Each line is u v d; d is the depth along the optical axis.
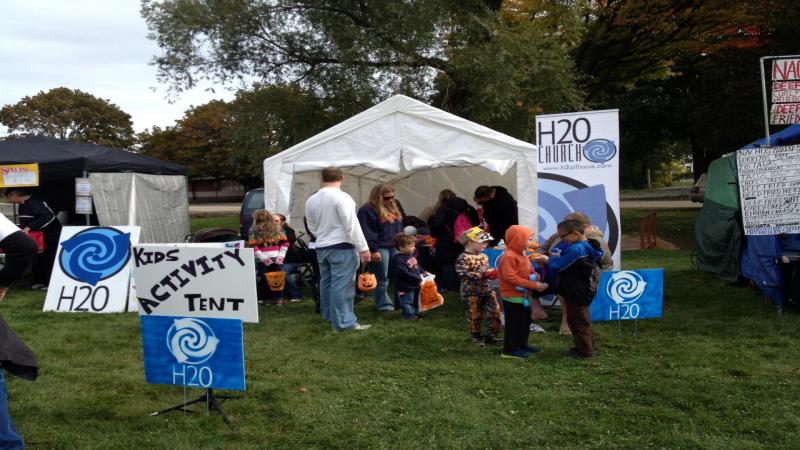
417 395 4.75
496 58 14.51
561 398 4.61
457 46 16.00
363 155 9.15
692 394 4.61
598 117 7.41
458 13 15.73
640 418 4.22
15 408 4.47
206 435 4.01
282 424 4.22
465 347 6.19
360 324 7.30
